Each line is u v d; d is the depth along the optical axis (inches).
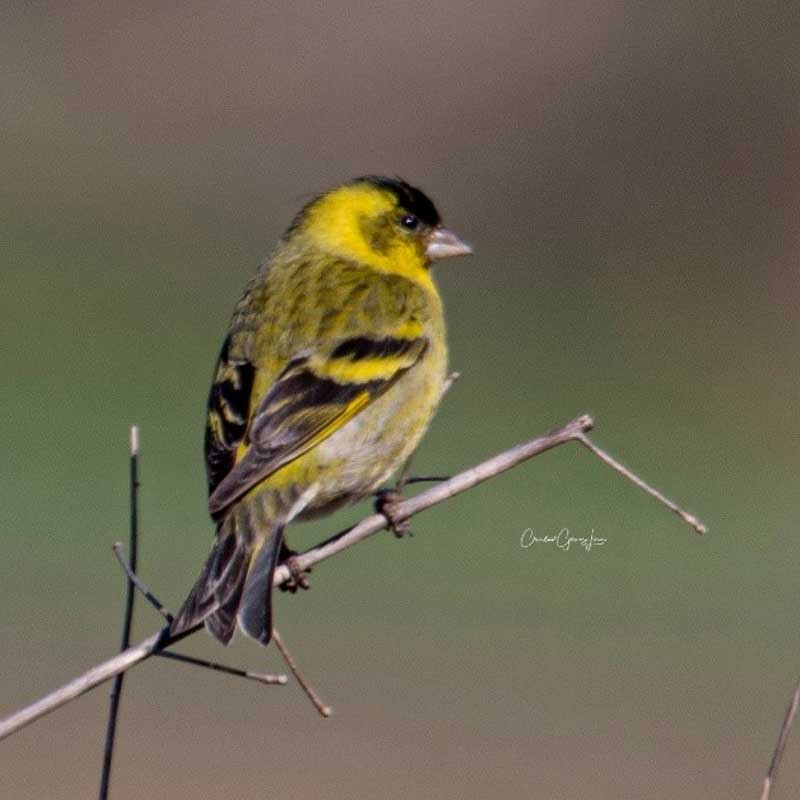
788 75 1043.3
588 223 946.7
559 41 1067.9
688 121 1030.4
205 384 690.2
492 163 1000.2
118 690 251.9
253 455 293.1
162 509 606.9
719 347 799.7
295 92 1014.4
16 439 644.7
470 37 1066.7
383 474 314.2
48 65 991.0
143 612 561.0
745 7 1058.1
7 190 872.3
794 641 576.1
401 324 316.2
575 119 1027.9
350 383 306.3
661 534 625.3
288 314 314.0
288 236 348.5
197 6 1047.0
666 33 1080.2
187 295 775.7
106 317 746.8
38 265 790.5
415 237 349.1
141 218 861.2
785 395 741.9
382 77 1029.2
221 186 921.5
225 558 286.2
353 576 597.0
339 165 983.6
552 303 825.5
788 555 617.6
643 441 689.6
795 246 931.3
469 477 286.7
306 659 561.3
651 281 877.8
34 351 709.3
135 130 956.0
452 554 606.5
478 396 708.7
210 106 991.0
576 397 716.7
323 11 1055.6
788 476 668.1
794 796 509.7
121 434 647.8
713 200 978.1
